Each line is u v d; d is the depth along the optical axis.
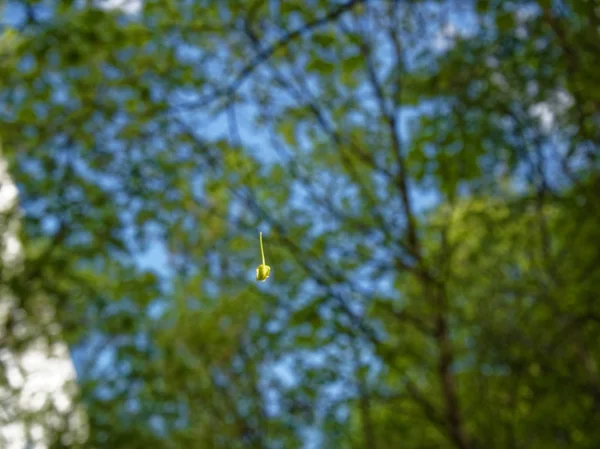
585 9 6.22
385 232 9.96
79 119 8.82
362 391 10.29
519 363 10.15
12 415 8.98
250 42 9.02
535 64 8.42
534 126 9.04
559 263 9.82
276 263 10.78
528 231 10.23
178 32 8.83
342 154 10.30
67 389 9.80
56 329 9.18
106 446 9.72
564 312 9.70
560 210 9.71
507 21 7.09
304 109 10.13
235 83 7.71
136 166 9.30
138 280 9.73
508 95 9.01
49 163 8.77
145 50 9.05
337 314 9.42
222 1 8.73
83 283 9.18
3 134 8.63
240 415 11.30
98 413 10.30
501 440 10.52
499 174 10.02
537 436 10.42
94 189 9.26
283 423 11.10
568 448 10.41
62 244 8.94
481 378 10.73
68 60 7.86
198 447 11.23
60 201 8.58
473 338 10.90
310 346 9.77
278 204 10.88
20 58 7.94
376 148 10.84
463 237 10.23
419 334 11.27
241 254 10.98
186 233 10.62
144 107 9.30
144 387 10.66
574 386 9.98
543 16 7.48
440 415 9.78
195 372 11.34
